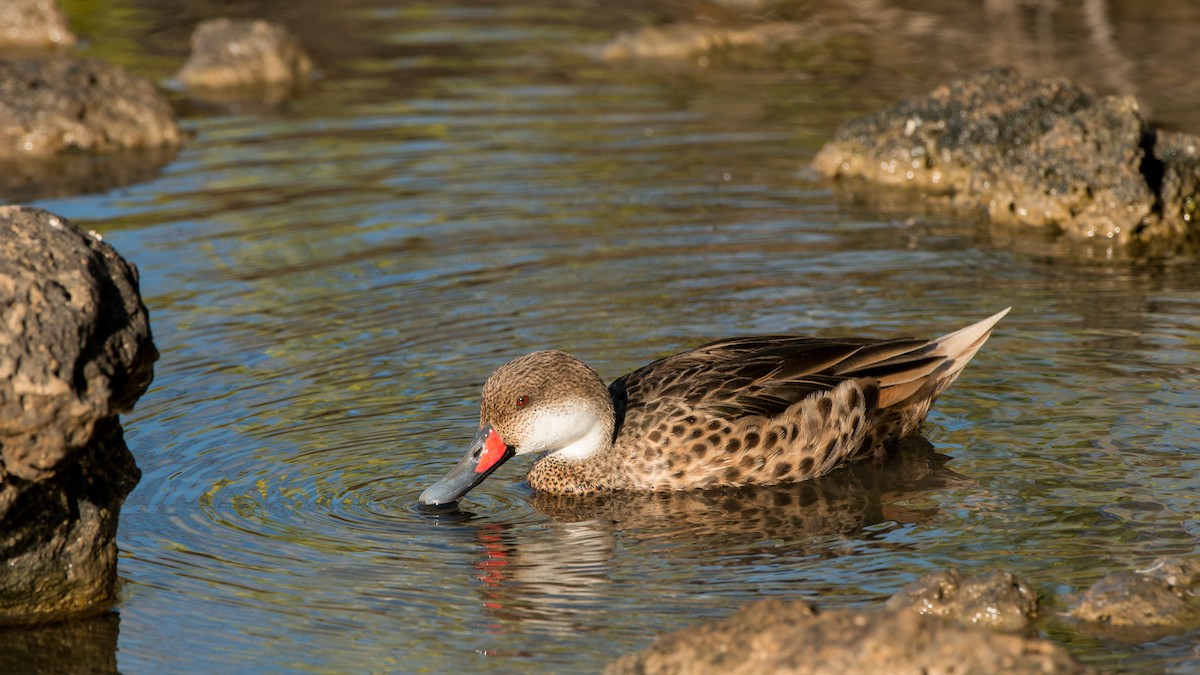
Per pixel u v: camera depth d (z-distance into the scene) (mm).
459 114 24047
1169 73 24688
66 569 9703
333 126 23500
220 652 9125
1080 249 17688
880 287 16062
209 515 11078
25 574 9523
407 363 14047
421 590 9906
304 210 19219
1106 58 25953
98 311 8758
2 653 9312
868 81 25516
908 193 20156
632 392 12227
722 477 11734
